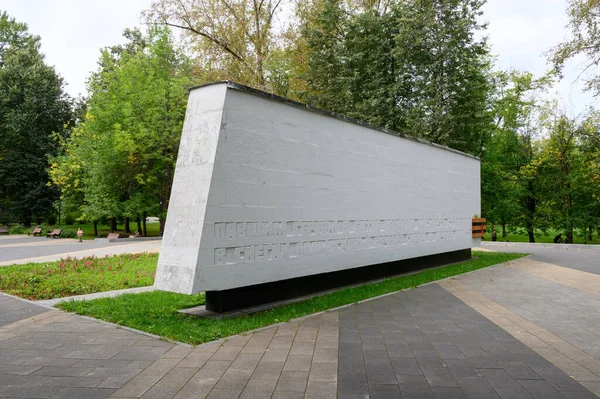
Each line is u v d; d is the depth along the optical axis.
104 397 3.97
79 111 43.09
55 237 30.36
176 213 7.11
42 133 40.28
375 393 4.09
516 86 32.00
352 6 25.19
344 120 9.81
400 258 11.89
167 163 28.64
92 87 30.70
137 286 10.13
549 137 31.66
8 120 37.62
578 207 30.81
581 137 29.17
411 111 21.38
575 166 31.05
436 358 5.12
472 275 12.22
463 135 21.75
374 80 22.33
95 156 27.19
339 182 9.67
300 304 8.00
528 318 7.14
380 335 6.10
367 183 10.59
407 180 12.26
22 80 40.16
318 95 24.44
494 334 6.18
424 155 13.12
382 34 22.66
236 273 7.21
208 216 6.70
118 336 5.94
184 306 7.82
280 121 8.12
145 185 29.30
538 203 32.59
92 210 28.03
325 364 4.89
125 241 25.72
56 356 5.11
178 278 6.74
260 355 5.19
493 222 30.38
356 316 7.23
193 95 7.43
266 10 24.91
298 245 8.53
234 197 7.16
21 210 39.25
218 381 4.37
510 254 18.33
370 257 10.67
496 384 4.33
